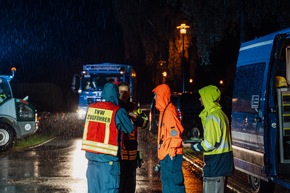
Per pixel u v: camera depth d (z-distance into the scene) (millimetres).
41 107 51719
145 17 29219
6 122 17719
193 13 17594
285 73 9258
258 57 9125
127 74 27703
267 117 8445
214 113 7277
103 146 7113
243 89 9609
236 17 16562
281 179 8102
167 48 30531
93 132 7180
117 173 7199
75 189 10727
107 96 7422
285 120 8234
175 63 31094
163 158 8016
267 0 15547
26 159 15492
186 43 29891
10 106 17734
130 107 8867
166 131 7957
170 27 29438
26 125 18078
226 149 7328
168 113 7949
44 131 26500
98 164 7168
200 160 14883
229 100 19734
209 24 17344
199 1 17562
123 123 7195
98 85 27703
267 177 8430
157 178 12164
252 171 9062
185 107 18312
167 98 8055
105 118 7176
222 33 17391
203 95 7426
